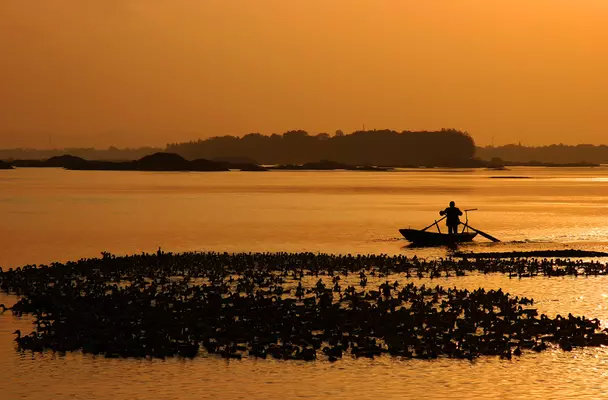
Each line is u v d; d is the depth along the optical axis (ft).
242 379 302.04
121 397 284.61
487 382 297.53
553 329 359.46
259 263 561.02
